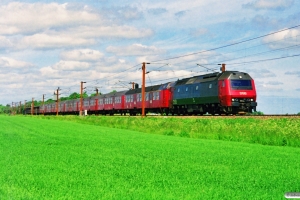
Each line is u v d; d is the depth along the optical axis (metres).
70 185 10.90
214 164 15.59
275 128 29.62
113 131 40.06
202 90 51.09
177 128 38.84
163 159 17.03
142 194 9.80
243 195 9.84
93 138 30.08
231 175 12.88
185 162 16.14
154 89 66.81
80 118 71.25
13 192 9.91
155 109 67.88
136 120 50.00
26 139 28.41
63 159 16.62
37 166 14.48
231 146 24.22
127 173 13.03
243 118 36.81
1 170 13.46
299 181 11.87
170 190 10.41
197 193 10.00
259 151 21.31
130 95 75.44
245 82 46.75
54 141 26.75
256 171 13.80
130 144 24.98
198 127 35.75
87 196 9.54
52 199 9.19
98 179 11.86
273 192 10.23
